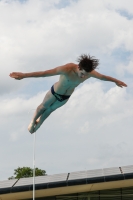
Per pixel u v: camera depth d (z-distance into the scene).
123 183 38.41
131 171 37.28
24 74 11.10
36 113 13.88
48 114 14.12
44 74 11.39
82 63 11.63
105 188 40.75
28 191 36.41
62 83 12.46
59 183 36.03
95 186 38.50
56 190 38.06
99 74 12.33
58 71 11.69
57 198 41.94
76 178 36.53
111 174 36.44
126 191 41.81
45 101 13.42
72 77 12.06
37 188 36.06
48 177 38.78
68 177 37.62
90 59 11.67
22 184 36.78
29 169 80.62
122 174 36.03
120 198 41.72
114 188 41.56
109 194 41.97
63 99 13.17
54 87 13.00
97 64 11.79
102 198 41.97
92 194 42.12
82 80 12.36
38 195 39.66
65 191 39.44
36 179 38.59
